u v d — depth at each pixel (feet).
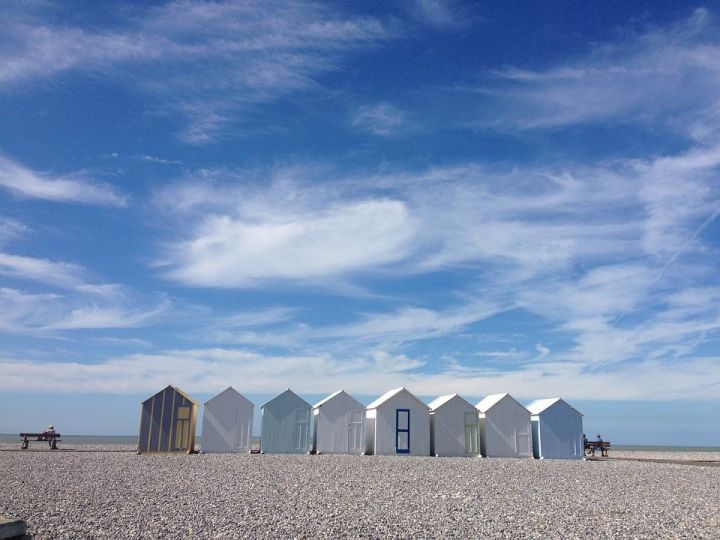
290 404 128.06
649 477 90.89
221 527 45.68
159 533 43.29
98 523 46.19
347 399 130.72
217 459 105.09
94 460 100.12
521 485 76.02
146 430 117.70
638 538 45.88
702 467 113.39
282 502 57.88
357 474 83.82
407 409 132.16
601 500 64.80
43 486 65.82
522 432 136.26
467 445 134.00
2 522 34.58
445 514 53.98
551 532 47.37
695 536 46.98
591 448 155.22
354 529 46.52
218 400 124.57
